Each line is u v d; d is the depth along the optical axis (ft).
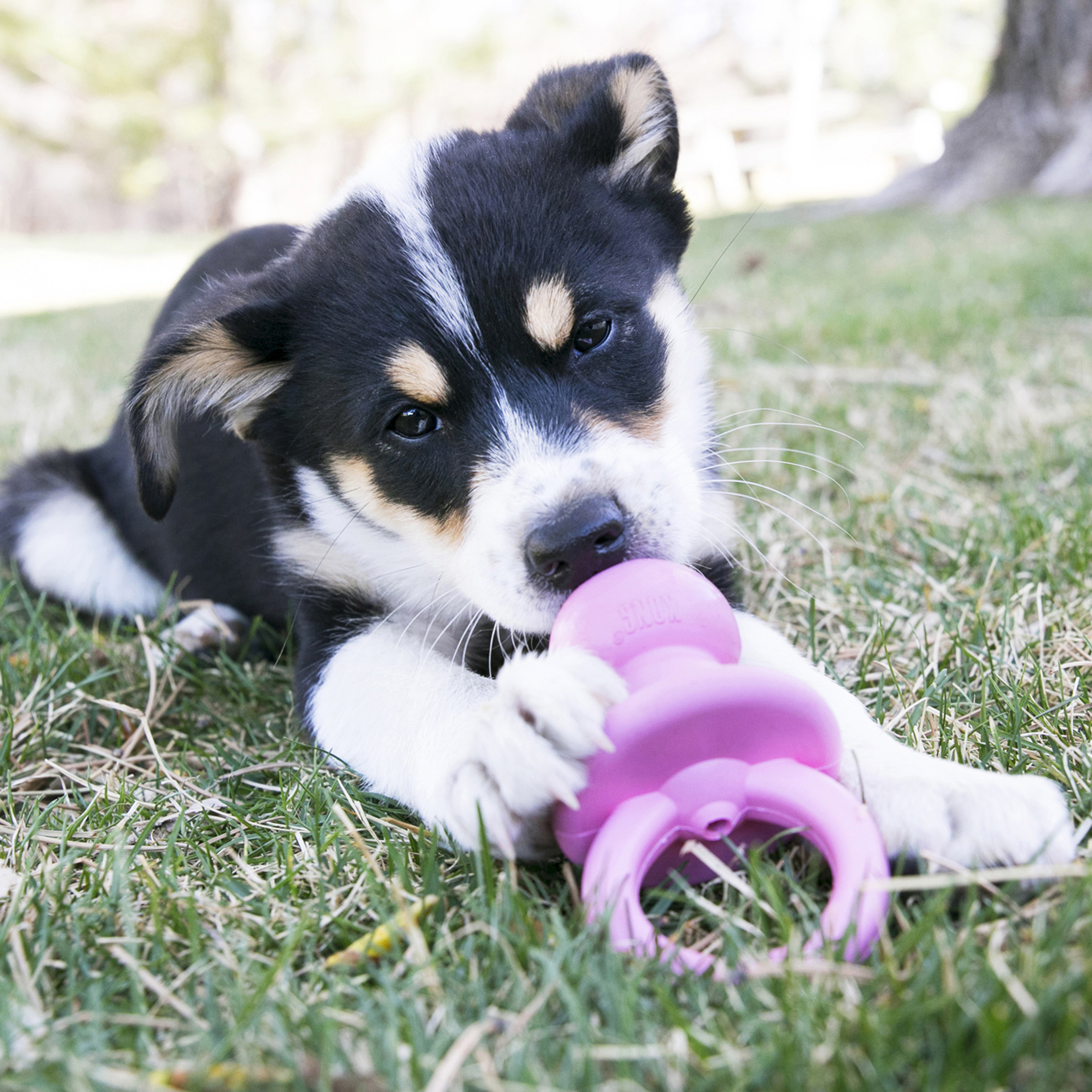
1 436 3.01
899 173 8.86
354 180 1.68
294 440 1.64
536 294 1.47
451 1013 1.08
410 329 1.50
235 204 16.15
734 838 1.21
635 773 1.16
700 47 16.99
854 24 16.52
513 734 1.18
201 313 1.61
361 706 1.45
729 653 1.24
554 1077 1.03
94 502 2.08
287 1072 1.04
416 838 1.31
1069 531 1.77
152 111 14.67
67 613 1.98
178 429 1.69
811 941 1.11
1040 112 6.44
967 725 1.39
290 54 16.29
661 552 1.39
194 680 1.71
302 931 1.17
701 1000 1.07
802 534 1.93
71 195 15.93
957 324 3.17
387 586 1.65
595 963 1.10
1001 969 1.04
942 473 2.11
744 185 12.21
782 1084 0.99
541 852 1.23
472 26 16.61
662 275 1.62
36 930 1.23
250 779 1.49
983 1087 0.97
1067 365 2.63
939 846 1.17
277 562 1.73
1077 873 1.13
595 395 1.49
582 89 1.70
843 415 2.44
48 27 13.78
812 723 1.18
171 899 1.24
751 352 3.17
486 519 1.42
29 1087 1.05
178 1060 1.08
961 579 1.75
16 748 1.58
